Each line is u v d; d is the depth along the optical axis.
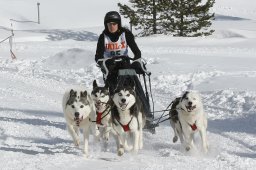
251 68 20.16
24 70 21.48
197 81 16.69
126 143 8.47
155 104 13.48
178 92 15.21
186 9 39.91
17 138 9.62
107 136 8.72
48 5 63.47
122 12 41.09
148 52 28.00
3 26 52.66
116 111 8.15
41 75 19.81
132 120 8.12
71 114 8.20
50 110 12.93
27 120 11.50
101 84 17.27
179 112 8.54
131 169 6.74
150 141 9.53
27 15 59.34
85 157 7.75
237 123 11.00
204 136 8.55
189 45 34.53
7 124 10.79
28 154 7.83
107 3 65.38
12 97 14.77
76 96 8.09
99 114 8.58
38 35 43.31
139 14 41.59
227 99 13.33
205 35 41.16
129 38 9.37
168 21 41.31
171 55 25.47
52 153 8.03
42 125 10.92
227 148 8.86
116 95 8.05
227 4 73.19
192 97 8.21
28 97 14.82
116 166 6.97
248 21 56.84
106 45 9.36
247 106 12.38
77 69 21.20
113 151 8.63
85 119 8.13
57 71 20.97
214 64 21.64
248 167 6.95
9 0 64.69
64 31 46.72
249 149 8.84
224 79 16.48
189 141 8.52
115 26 9.24
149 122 9.49
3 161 7.18
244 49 30.19
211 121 11.34
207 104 13.21
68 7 63.31
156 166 6.91
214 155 8.37
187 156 7.79
